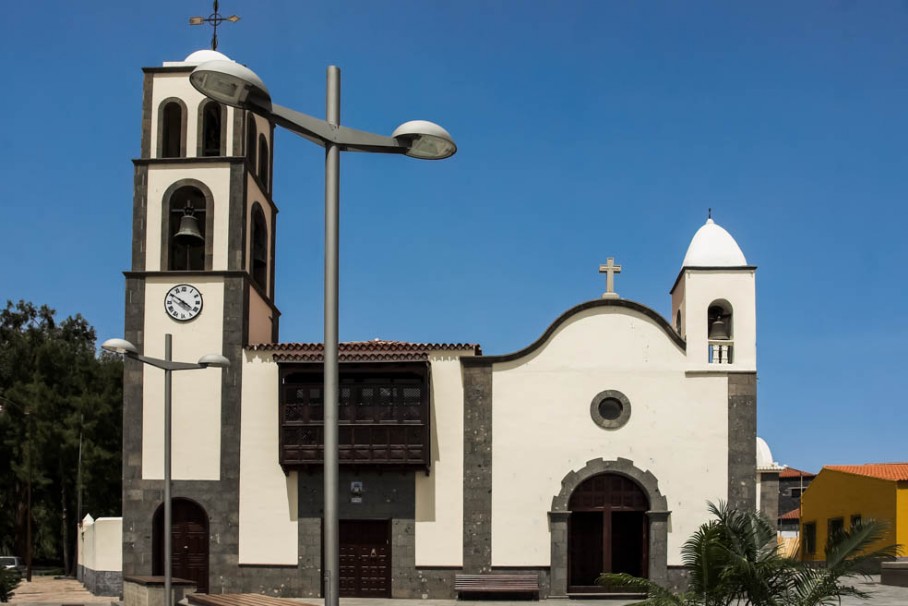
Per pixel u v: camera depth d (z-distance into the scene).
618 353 35.47
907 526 40.72
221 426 35.62
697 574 19.14
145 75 37.41
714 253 35.88
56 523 64.06
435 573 34.69
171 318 36.12
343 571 34.88
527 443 35.12
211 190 36.66
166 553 27.44
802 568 19.17
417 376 35.03
